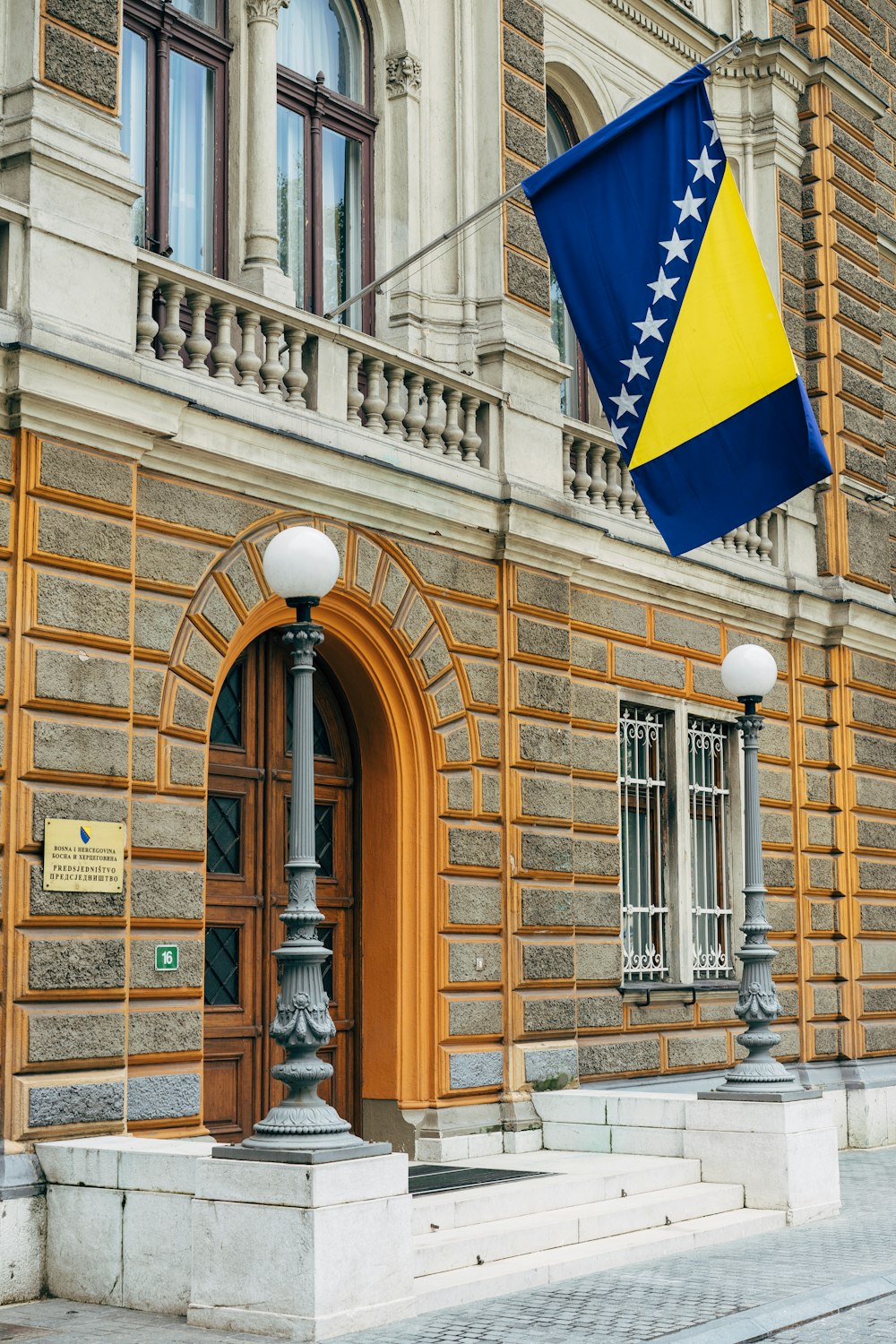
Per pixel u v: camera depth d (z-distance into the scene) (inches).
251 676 556.4
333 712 594.9
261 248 564.7
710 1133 561.3
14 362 445.7
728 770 768.9
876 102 908.0
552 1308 405.4
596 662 680.4
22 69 470.9
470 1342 365.4
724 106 841.5
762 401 548.4
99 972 450.6
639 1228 501.7
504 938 609.0
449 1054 577.0
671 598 725.9
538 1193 493.7
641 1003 680.4
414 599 585.9
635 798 708.0
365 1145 388.2
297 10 623.8
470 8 663.8
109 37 493.4
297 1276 370.6
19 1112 426.3
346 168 637.3
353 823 596.1
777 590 791.1
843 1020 815.7
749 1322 387.5
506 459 628.4
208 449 503.5
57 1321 391.2
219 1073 528.4
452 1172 531.2
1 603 442.3
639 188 560.4
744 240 554.6
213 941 534.9
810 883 800.9
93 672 461.1
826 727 831.7
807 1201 551.8
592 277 564.4
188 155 567.2
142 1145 420.5
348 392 569.9
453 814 593.3
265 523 530.3
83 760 454.9
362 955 588.7
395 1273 390.3
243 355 532.4
